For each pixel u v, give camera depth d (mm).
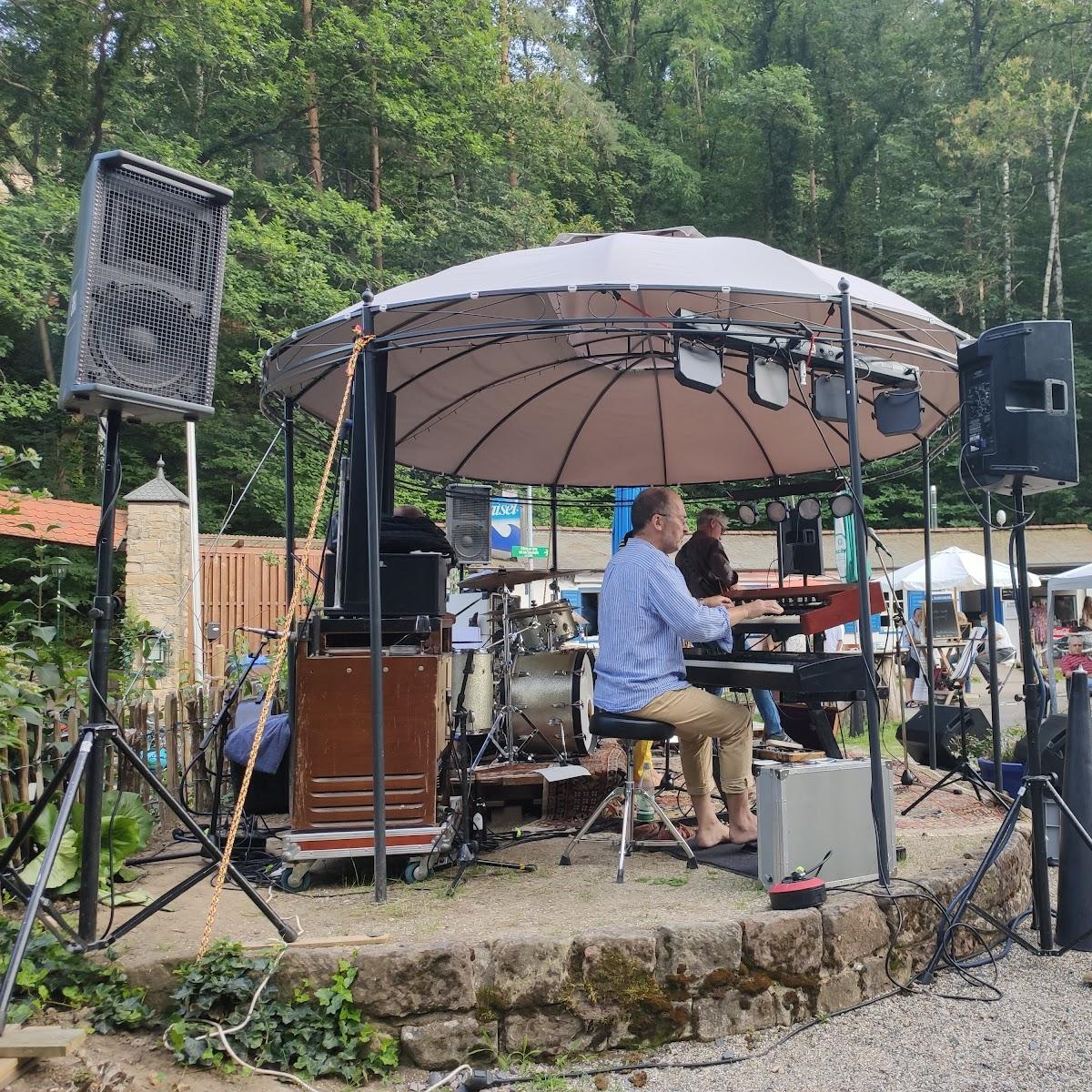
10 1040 2900
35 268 17797
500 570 6688
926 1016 3586
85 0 20531
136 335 3326
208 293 3539
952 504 33844
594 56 40406
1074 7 38656
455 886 4176
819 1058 3264
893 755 8773
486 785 5645
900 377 5340
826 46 42719
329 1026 3170
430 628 4512
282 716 5152
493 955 3293
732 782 4719
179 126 22656
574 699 5969
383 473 5250
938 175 38750
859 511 4184
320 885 4363
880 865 4059
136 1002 3180
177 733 5926
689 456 8547
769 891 3756
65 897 4066
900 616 7273
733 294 4625
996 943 4406
